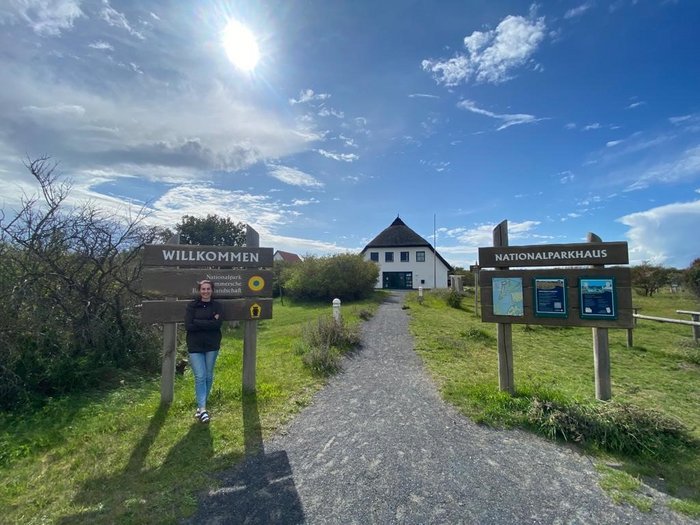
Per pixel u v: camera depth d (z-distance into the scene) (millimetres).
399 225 48125
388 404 5559
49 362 6020
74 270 7250
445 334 11352
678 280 28172
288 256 69250
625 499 3266
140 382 6723
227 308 5891
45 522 2990
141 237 8164
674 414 5344
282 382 6531
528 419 4766
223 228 44531
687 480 3562
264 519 2998
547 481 3533
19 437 4363
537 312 5652
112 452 4082
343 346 9336
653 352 9617
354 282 25453
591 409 4637
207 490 3400
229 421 4902
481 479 3559
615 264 5359
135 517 3035
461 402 5535
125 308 7797
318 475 3633
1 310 5797
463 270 51031
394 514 3051
